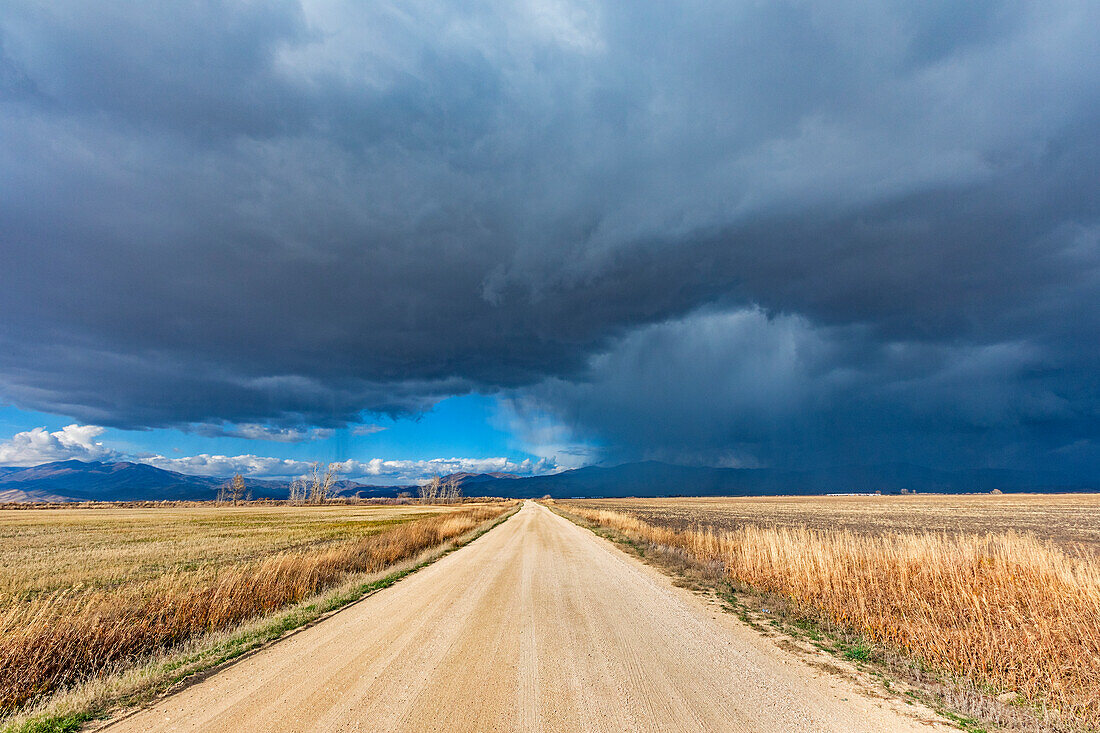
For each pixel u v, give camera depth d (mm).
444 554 20438
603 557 18719
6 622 6750
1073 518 49188
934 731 4594
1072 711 5070
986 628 6836
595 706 5051
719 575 13961
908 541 10844
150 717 4918
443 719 4723
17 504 125688
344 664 6441
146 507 118875
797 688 5645
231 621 9078
